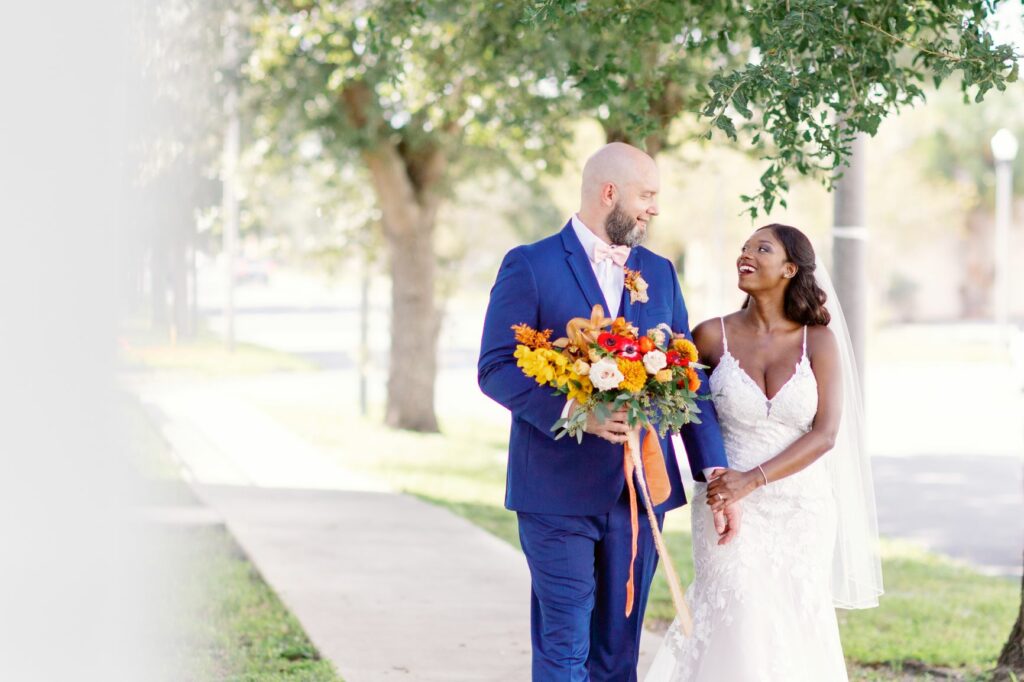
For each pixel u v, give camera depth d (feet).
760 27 16.34
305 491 39.65
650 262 14.37
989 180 161.38
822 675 14.32
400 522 34.04
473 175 61.72
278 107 51.24
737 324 14.92
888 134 116.16
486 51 29.99
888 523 38.91
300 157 59.52
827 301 15.15
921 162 138.92
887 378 97.40
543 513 13.65
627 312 13.85
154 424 53.78
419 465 48.49
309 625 22.12
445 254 80.12
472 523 34.45
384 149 55.83
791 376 14.39
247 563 28.17
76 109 8.43
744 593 14.10
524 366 12.78
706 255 125.59
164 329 16.52
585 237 13.93
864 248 24.71
